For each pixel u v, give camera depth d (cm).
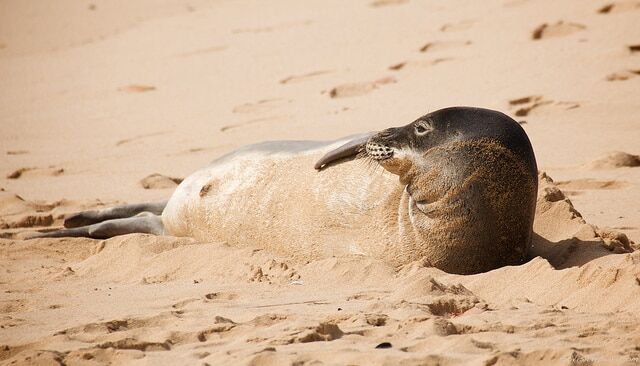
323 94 7400
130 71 9594
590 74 6888
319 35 9531
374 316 2438
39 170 5866
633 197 4331
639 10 8294
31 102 8719
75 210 4675
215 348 2239
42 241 3950
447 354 2091
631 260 2822
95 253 3631
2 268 3534
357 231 3216
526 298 2673
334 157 3300
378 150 3077
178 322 2489
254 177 3603
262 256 3284
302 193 3394
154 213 4222
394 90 7238
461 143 2983
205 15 12150
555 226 3359
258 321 2447
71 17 14212
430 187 3017
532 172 3025
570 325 2345
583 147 5394
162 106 7862
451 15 9231
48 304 2811
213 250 3372
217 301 2756
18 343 2331
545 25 8075
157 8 13925
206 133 6731
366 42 8881
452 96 6825
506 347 2138
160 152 6269
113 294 2933
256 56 9194
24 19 14475
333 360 2062
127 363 2150
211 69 9031
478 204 2981
